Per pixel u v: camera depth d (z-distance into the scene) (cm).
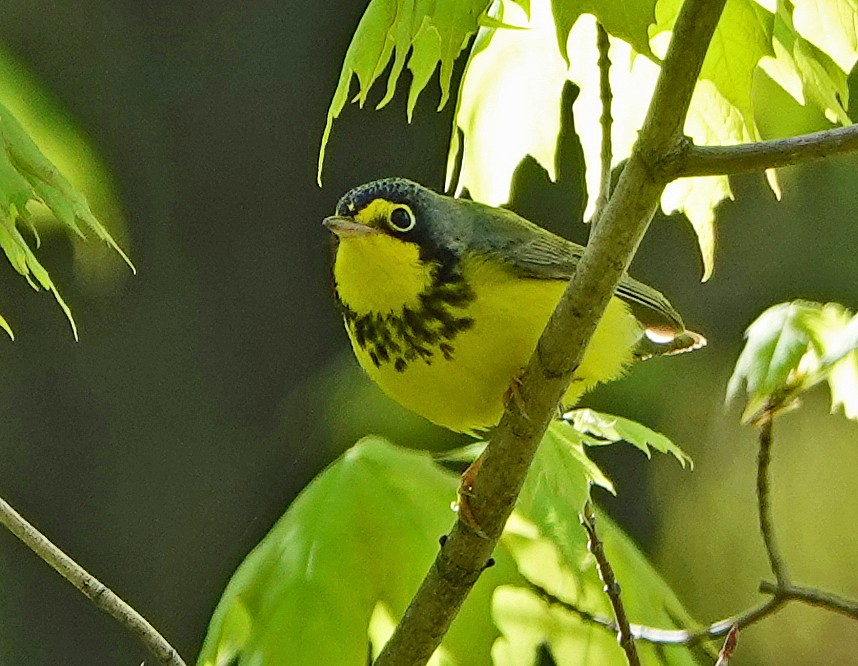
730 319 1565
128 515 1529
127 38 1527
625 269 603
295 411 1520
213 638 746
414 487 770
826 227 1552
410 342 756
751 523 1541
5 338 1527
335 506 761
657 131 556
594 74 841
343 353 1465
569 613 779
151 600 1517
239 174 1565
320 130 1570
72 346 1535
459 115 855
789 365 689
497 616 776
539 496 778
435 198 782
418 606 705
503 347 740
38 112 1241
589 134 851
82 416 1527
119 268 1524
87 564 1516
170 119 1545
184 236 1550
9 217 649
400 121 1559
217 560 1524
